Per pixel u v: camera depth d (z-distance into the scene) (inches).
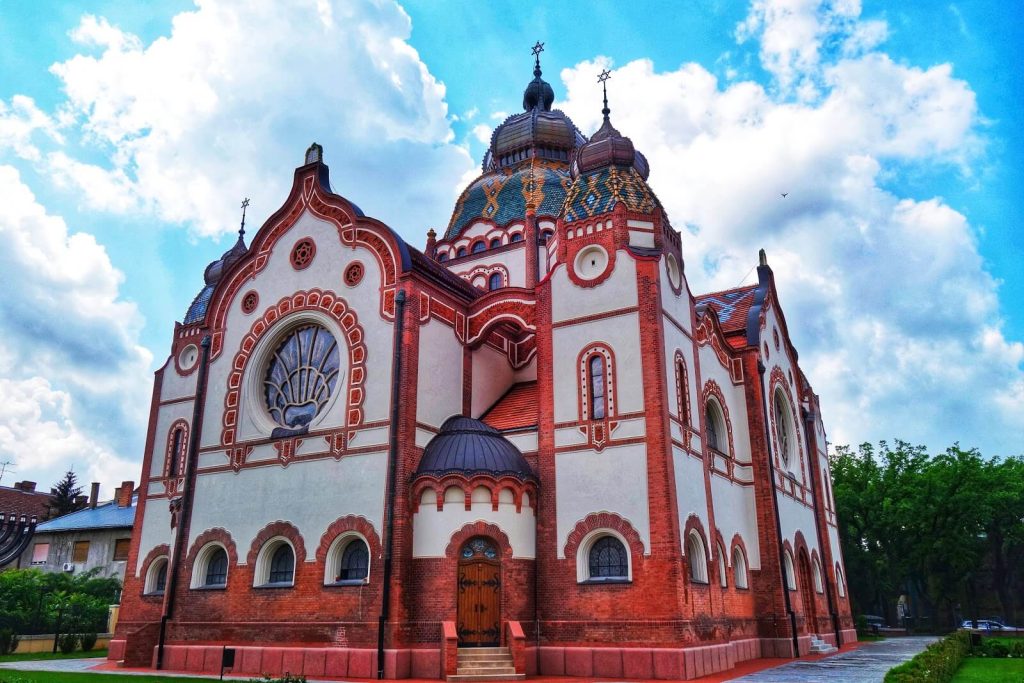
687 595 913.5
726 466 1208.8
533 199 1626.5
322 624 991.6
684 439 1015.6
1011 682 896.9
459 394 1139.9
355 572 1013.8
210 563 1163.9
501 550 953.5
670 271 1098.7
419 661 914.7
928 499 2233.0
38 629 1473.9
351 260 1159.0
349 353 1110.4
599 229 1078.4
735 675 914.1
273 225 1268.5
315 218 1221.1
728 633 1039.6
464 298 1210.6
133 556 1371.8
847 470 2425.0
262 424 1165.7
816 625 1392.7
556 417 1024.2
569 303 1064.8
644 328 996.6
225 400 1216.8
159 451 1435.8
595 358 1026.7
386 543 964.0
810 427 1642.5
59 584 1707.7
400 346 1053.8
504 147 1777.8
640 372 982.4
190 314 1542.8
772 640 1190.3
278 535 1081.4
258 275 1259.2
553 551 972.6
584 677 898.7
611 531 940.6
